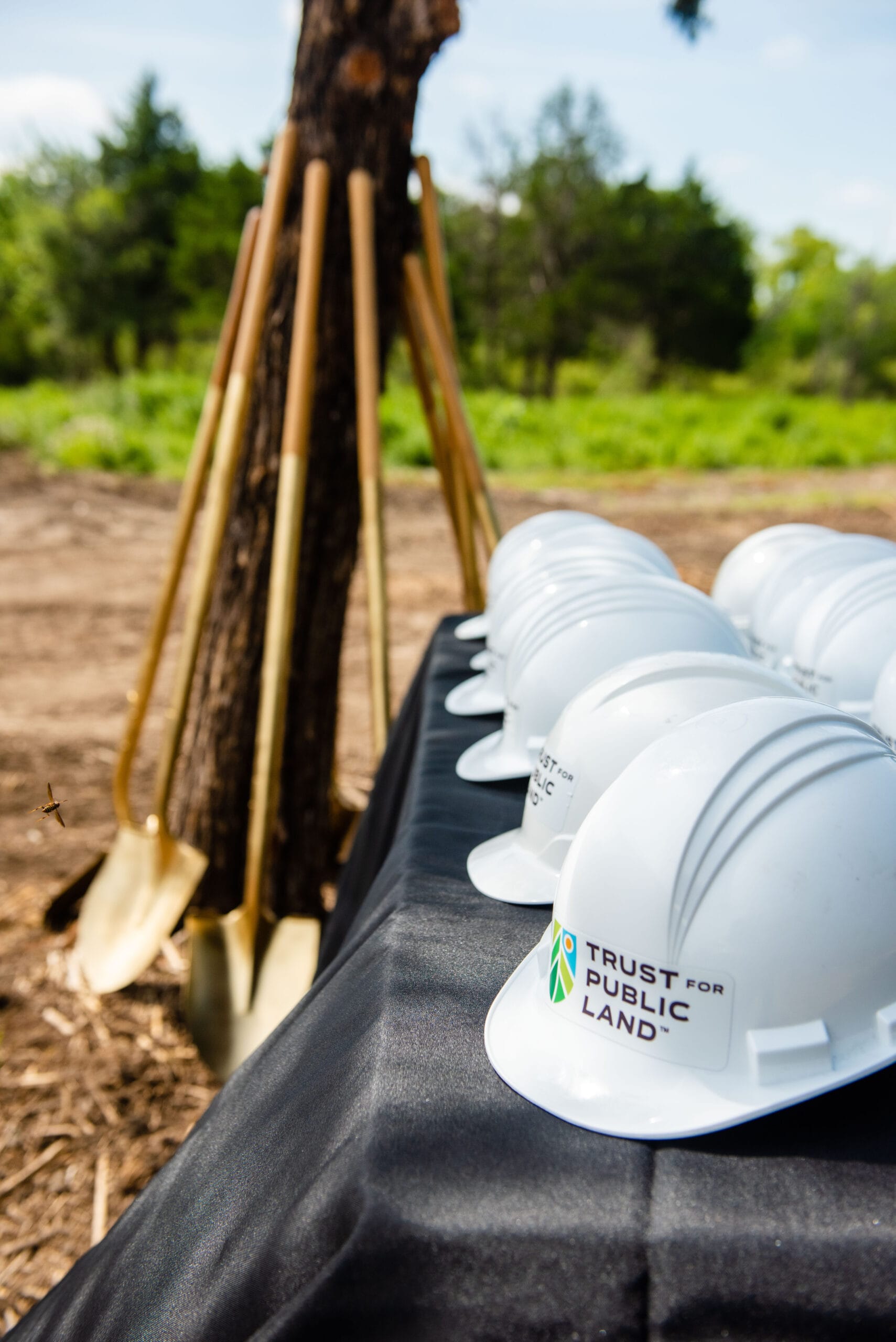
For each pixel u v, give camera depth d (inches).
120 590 318.0
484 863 62.1
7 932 127.6
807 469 689.0
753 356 2365.9
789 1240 31.3
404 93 112.3
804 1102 38.0
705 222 1800.0
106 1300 45.1
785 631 90.4
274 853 126.4
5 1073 102.6
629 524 436.5
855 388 2142.0
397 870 64.1
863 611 73.5
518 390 1899.6
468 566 148.0
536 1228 31.9
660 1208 32.7
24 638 266.7
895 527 429.1
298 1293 32.6
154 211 1704.0
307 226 108.4
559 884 44.0
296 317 107.4
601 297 1684.3
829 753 40.6
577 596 78.2
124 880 116.7
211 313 1669.5
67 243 1628.9
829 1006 37.6
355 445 119.7
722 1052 37.6
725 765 40.1
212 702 122.9
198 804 125.6
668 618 75.1
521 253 1736.0
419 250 139.0
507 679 82.8
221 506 109.1
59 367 1702.8
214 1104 53.6
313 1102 42.7
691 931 38.0
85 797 168.6
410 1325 31.2
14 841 152.4
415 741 97.8
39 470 509.7
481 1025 43.9
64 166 1788.9
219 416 120.4
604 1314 30.4
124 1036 108.3
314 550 119.6
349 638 268.2
